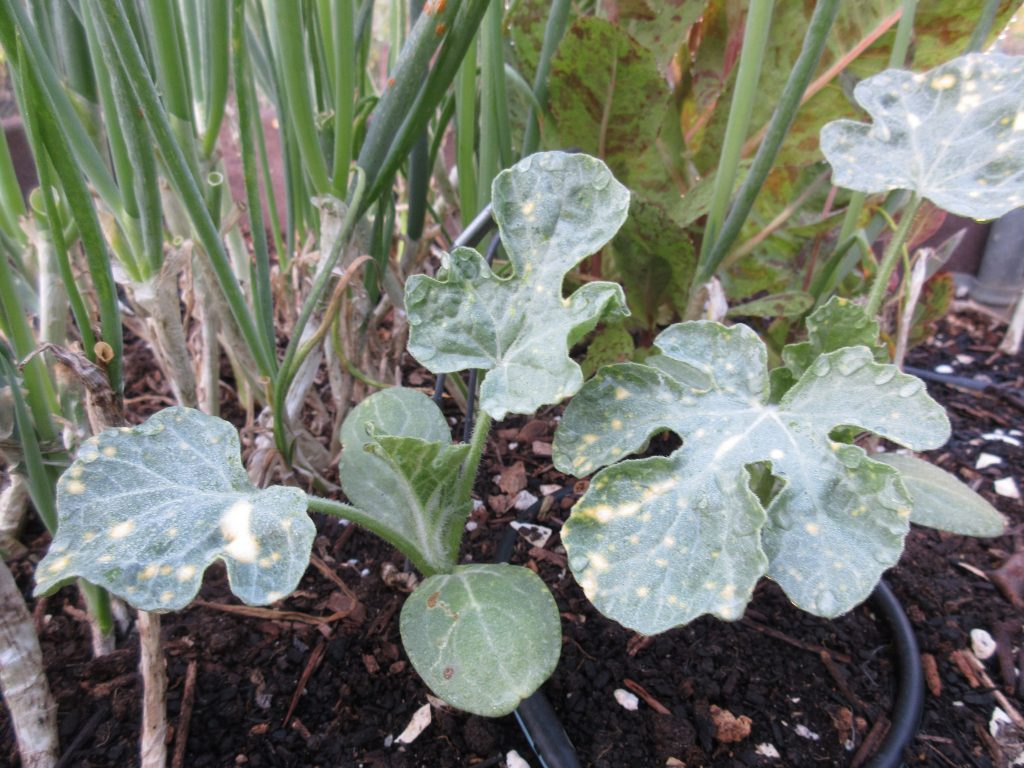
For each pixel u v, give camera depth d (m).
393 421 0.19
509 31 0.29
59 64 0.19
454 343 0.15
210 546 0.12
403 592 0.22
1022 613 0.22
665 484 0.14
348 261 0.22
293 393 0.23
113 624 0.20
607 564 0.13
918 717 0.19
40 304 0.20
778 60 0.24
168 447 0.14
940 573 0.24
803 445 0.14
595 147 0.25
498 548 0.23
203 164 0.20
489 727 0.18
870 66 0.24
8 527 0.22
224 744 0.18
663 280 0.25
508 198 0.15
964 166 0.15
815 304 0.26
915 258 0.25
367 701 0.19
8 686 0.16
